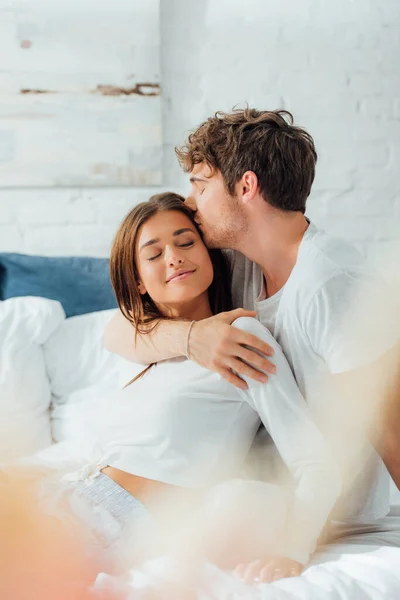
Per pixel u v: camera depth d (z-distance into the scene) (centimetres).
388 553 110
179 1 256
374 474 127
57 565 80
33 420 167
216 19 258
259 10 259
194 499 124
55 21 248
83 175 255
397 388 112
